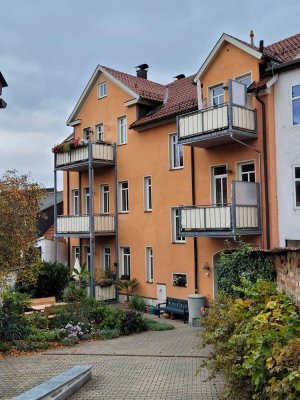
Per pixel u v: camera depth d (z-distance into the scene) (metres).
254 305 6.03
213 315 7.02
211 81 18.55
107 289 22.59
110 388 8.15
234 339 4.93
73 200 27.53
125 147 23.25
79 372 8.30
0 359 11.38
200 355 11.11
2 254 14.45
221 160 18.30
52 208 33.66
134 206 22.61
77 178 27.02
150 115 22.09
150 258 21.95
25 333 13.45
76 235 23.56
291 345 3.57
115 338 14.59
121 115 23.53
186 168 19.91
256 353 4.14
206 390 7.66
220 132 16.42
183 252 19.95
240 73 17.50
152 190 21.59
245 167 17.73
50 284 22.08
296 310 5.62
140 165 22.30
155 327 16.28
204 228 17.08
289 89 16.05
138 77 25.91
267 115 16.53
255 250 10.60
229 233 16.19
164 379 8.66
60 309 16.12
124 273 23.38
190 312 17.80
